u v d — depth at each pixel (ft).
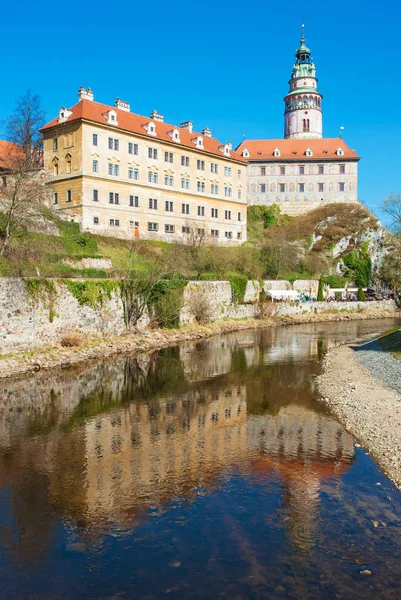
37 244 138.82
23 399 84.79
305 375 106.01
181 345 148.46
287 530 41.37
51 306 119.44
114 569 36.32
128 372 108.06
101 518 43.62
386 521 42.63
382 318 262.26
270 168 365.61
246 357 129.39
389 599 32.65
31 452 59.57
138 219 233.96
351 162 360.28
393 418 70.28
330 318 246.88
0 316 105.50
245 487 49.80
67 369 109.19
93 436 65.62
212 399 85.71
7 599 33.12
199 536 40.60
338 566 36.29
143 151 236.43
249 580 34.86
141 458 57.82
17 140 182.09
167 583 34.65
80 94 228.22
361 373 103.45
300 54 395.34
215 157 274.98
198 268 211.20
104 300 138.10
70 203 215.10
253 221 354.74
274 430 68.54
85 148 211.41
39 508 45.44
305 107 391.04
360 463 55.93
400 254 290.15
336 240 337.11
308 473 53.21
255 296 227.20
